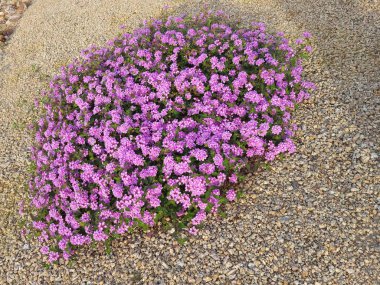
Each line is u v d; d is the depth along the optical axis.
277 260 0.70
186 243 0.76
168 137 0.78
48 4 1.57
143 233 0.80
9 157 1.04
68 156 0.83
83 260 0.79
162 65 0.91
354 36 1.08
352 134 0.85
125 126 0.80
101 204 0.76
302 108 0.93
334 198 0.76
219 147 0.77
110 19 1.36
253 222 0.76
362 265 0.67
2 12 1.62
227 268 0.71
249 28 1.11
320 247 0.70
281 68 0.89
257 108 0.82
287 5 1.25
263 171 0.83
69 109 0.94
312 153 0.83
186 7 1.31
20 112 1.15
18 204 0.93
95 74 0.99
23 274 0.80
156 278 0.72
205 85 0.88
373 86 0.93
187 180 0.73
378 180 0.76
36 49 1.35
